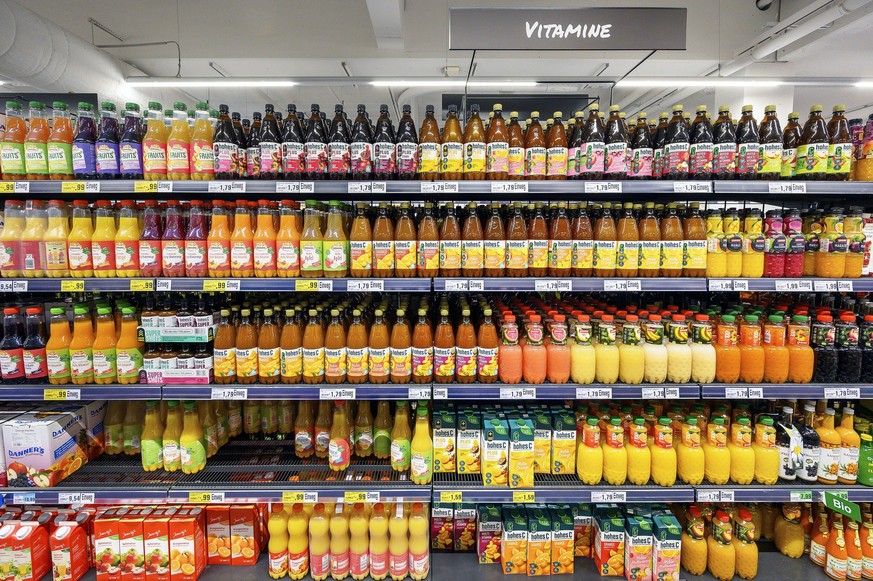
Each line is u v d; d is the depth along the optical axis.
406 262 2.11
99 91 4.86
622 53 5.55
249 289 2.05
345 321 2.32
